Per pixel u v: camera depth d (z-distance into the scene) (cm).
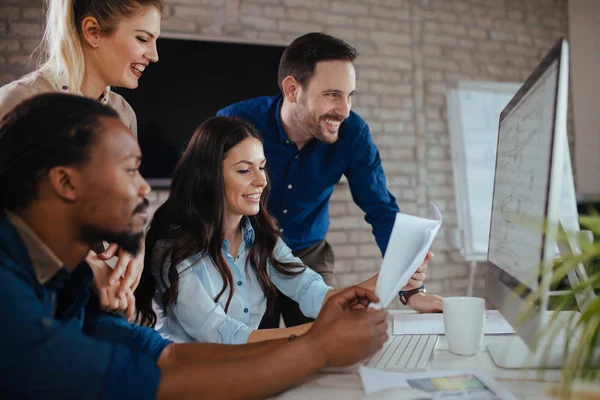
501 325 119
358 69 367
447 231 385
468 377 80
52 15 128
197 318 123
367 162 187
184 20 328
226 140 136
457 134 375
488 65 403
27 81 125
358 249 360
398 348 103
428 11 388
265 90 337
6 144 70
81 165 70
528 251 83
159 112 316
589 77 415
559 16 421
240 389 72
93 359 66
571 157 413
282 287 150
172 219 136
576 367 62
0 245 68
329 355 79
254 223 147
